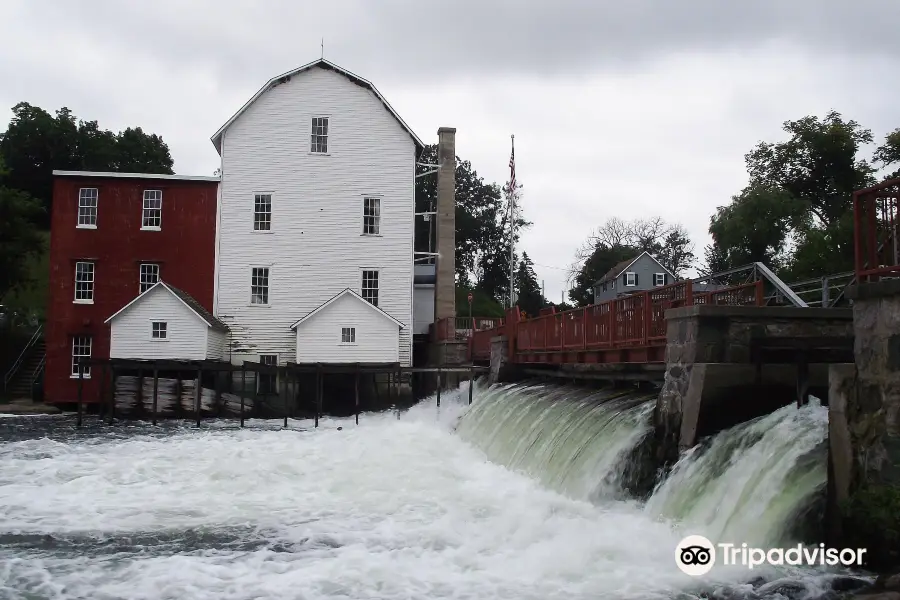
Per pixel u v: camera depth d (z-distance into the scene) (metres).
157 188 36.25
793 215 39.53
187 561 10.00
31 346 44.84
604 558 9.09
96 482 15.98
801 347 11.05
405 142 37.97
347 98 37.59
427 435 23.28
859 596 6.64
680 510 10.27
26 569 9.76
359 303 35.28
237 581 9.09
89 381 35.00
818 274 35.12
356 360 35.03
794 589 7.23
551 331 21.03
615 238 95.94
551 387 20.42
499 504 13.30
